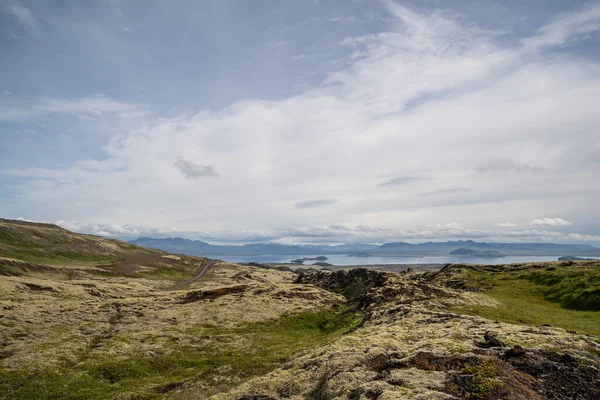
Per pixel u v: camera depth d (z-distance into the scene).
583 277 70.50
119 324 71.62
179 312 83.69
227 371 43.53
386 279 97.75
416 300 61.53
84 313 77.56
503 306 58.69
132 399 35.50
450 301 58.56
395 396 16.23
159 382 41.12
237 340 62.44
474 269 105.69
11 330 60.62
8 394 37.12
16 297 90.38
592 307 58.41
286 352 52.78
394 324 35.44
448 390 16.84
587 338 23.67
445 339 25.42
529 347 21.94
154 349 55.34
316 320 81.38
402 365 21.02
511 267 102.50
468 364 19.61
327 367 22.50
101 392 38.22
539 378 18.12
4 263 151.88
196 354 53.94
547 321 48.34
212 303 93.81
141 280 188.62
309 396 20.05
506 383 16.97
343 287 133.00
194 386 38.34
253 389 21.81
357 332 35.53
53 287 109.44
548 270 86.12
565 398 16.30
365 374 20.14
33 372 43.03
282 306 90.56
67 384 40.16
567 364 19.48
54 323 68.19
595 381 17.77
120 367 46.38
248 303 92.25
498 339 24.00
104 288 129.12
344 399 17.42
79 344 56.12
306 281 159.25
